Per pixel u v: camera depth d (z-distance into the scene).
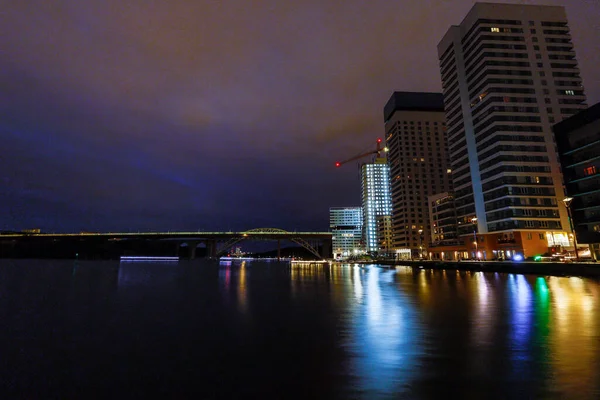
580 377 8.38
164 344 12.30
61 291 31.78
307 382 8.47
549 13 96.19
